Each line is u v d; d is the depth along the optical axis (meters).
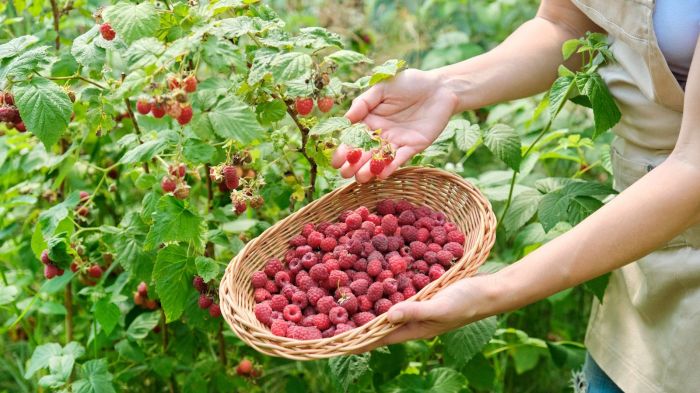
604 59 1.24
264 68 1.18
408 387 1.41
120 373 1.48
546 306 1.76
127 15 1.17
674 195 1.02
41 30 1.51
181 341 1.50
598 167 1.81
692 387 1.19
